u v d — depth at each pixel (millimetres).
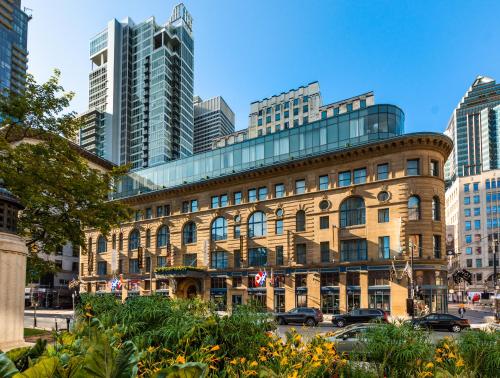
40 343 4910
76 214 24031
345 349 14727
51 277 81188
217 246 53656
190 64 166375
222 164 57188
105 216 25578
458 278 47219
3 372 3514
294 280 45969
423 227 39719
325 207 45188
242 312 8562
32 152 23812
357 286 41688
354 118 46969
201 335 7738
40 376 3189
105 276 65250
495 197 118625
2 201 11992
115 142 150500
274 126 117625
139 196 61969
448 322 29031
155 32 156875
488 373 8570
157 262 59469
